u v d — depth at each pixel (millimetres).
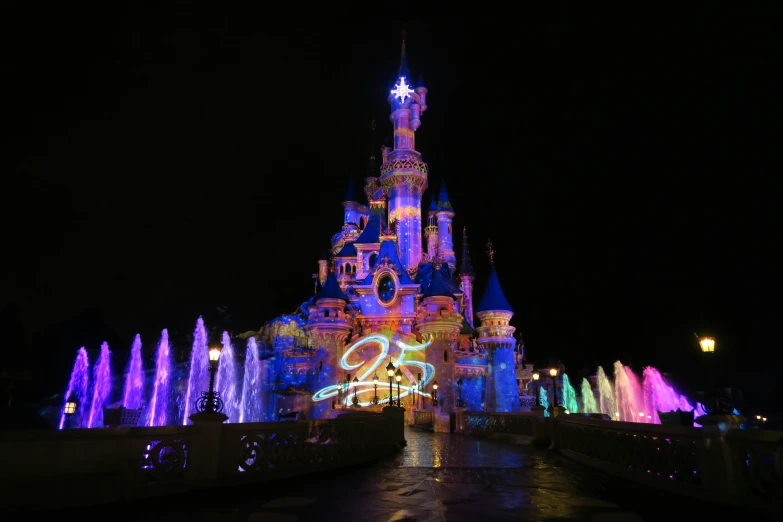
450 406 59656
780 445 7430
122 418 36000
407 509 8961
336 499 9820
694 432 9594
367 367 66312
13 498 7613
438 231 98812
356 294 77688
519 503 9484
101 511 8242
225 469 10805
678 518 8125
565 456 17578
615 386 85312
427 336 63156
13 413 53688
